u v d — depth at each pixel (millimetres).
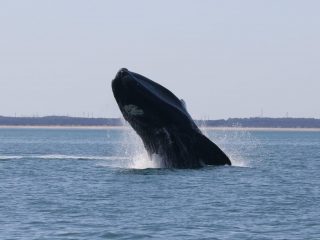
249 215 68062
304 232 60750
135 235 59500
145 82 89688
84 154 179000
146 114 89000
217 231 61094
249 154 174625
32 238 58469
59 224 63750
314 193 82625
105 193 80875
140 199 76688
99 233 60156
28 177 99000
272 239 58312
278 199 77688
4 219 66062
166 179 89562
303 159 149250
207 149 96375
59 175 101000
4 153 182000
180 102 92438
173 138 92000
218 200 76438
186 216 67375
